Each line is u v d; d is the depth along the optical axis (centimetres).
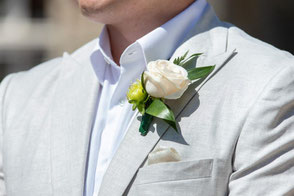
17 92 231
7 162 212
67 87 221
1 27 928
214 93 187
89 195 199
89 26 747
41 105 221
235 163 181
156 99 188
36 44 905
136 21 208
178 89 184
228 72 190
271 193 175
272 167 176
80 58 234
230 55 194
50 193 198
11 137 216
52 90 225
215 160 180
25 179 205
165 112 184
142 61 206
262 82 182
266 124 177
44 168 204
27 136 213
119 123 202
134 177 186
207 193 179
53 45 799
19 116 221
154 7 204
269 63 186
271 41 798
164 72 185
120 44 218
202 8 216
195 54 196
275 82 180
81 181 196
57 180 198
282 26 795
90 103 212
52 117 213
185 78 184
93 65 218
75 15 752
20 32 923
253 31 789
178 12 210
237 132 180
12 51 909
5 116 225
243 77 186
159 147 183
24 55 910
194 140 183
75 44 757
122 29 212
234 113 182
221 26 213
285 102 179
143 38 202
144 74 187
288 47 797
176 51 203
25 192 202
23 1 953
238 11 780
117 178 187
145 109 190
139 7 203
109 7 202
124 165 188
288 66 185
